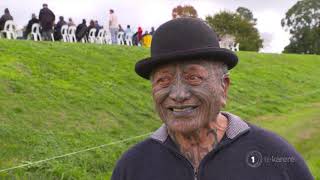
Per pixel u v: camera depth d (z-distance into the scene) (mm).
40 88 10844
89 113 10312
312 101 17641
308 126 11906
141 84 13961
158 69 1851
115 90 12688
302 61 25875
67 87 11547
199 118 1843
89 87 12227
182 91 1814
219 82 1868
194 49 1782
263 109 14852
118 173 2016
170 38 1809
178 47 1798
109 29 25562
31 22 21094
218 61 1859
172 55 1784
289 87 19766
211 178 1859
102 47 17672
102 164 7801
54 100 10367
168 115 1875
